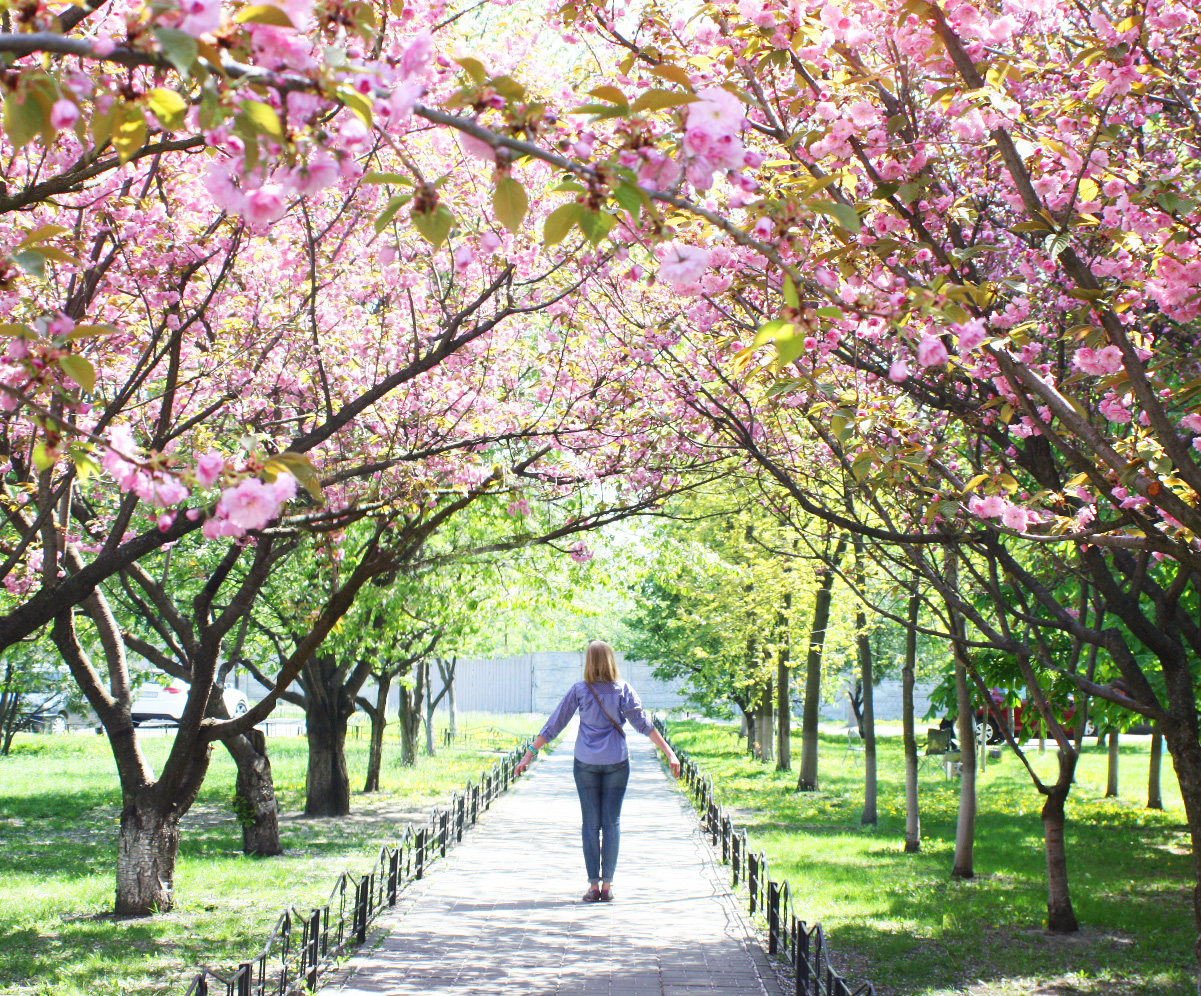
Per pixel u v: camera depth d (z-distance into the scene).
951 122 5.26
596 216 2.46
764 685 27.27
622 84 5.86
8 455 7.42
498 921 8.38
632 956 7.30
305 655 8.84
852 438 4.93
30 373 2.96
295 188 2.52
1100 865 12.81
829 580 16.44
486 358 9.28
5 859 12.77
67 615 9.27
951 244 5.60
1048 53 5.73
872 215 4.98
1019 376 4.38
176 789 9.48
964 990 7.24
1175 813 18.69
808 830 15.81
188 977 7.11
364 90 2.39
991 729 26.14
